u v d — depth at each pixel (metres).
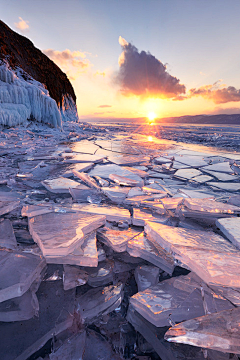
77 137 7.71
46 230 1.15
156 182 2.62
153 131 14.63
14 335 0.68
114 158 4.01
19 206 1.61
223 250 1.06
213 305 0.77
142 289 0.91
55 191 2.02
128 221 1.48
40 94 9.06
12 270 0.86
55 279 0.92
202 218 1.60
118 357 0.69
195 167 3.59
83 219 1.33
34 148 4.80
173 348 0.67
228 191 2.36
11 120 7.34
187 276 0.95
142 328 0.75
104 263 1.07
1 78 7.60
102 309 0.83
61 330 0.73
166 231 1.24
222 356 0.65
